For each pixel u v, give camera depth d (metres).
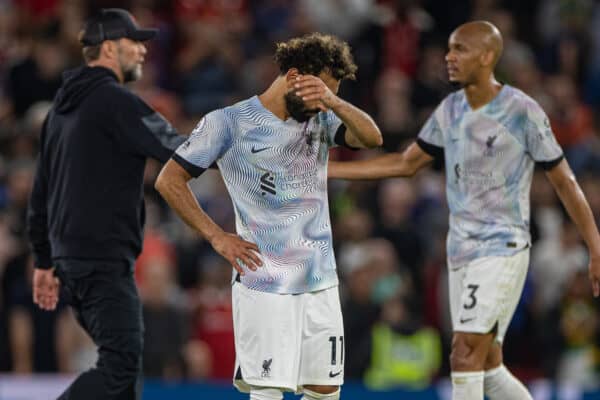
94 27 25.19
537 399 34.06
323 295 21.59
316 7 53.00
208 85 50.69
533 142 24.27
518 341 41.31
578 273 41.66
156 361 36.78
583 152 49.59
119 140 24.36
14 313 38.09
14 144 44.19
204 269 41.16
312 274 21.50
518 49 53.97
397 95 48.00
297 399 32.31
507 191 24.45
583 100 55.38
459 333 24.33
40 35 50.34
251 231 21.58
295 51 21.27
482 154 24.47
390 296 39.03
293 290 21.41
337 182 44.94
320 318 21.52
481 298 24.20
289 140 21.42
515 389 25.17
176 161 21.41
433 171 46.53
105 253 24.28
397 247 42.75
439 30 54.59
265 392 21.58
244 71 52.03
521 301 41.47
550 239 44.03
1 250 39.06
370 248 39.72
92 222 24.31
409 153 25.55
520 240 24.47
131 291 24.53
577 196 24.25
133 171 24.62
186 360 37.50
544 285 42.62
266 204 21.52
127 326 24.22
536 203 45.28
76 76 24.92
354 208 44.03
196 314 39.19
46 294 25.98
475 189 24.59
